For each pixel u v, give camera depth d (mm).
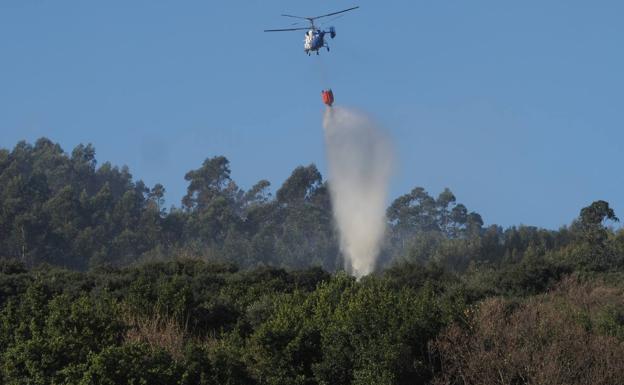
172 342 54625
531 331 56375
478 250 143000
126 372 45938
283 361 52938
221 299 65938
